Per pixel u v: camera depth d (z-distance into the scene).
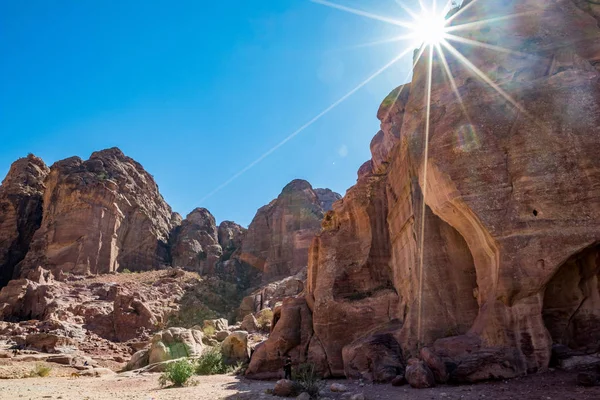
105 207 81.00
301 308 20.09
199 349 28.31
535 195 11.13
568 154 11.13
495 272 11.41
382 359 14.01
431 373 10.98
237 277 88.25
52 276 60.88
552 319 11.06
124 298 50.38
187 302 62.25
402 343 14.29
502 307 10.94
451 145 12.77
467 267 13.82
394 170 19.08
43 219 81.12
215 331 38.31
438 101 14.81
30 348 35.66
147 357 28.39
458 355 11.34
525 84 12.59
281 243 90.19
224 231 119.00
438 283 13.98
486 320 11.28
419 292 14.18
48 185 86.00
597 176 10.67
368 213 20.06
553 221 10.77
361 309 17.42
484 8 15.02
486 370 10.41
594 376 8.48
